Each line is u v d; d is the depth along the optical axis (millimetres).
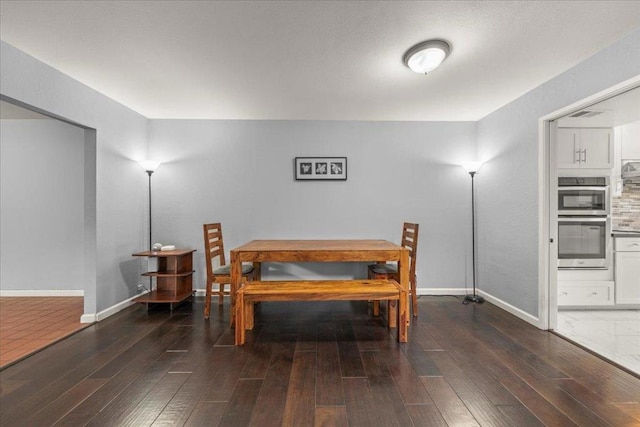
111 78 2738
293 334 2723
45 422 1566
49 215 3941
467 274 3975
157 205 3904
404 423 1551
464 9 1792
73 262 3951
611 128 3436
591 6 1757
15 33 2033
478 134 3926
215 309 3418
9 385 1904
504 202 3375
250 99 3236
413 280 3191
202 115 3779
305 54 2326
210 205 3926
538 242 2855
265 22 1928
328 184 3949
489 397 1768
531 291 2963
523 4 1745
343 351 2373
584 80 2371
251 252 2811
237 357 2275
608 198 3441
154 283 3898
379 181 3953
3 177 3922
